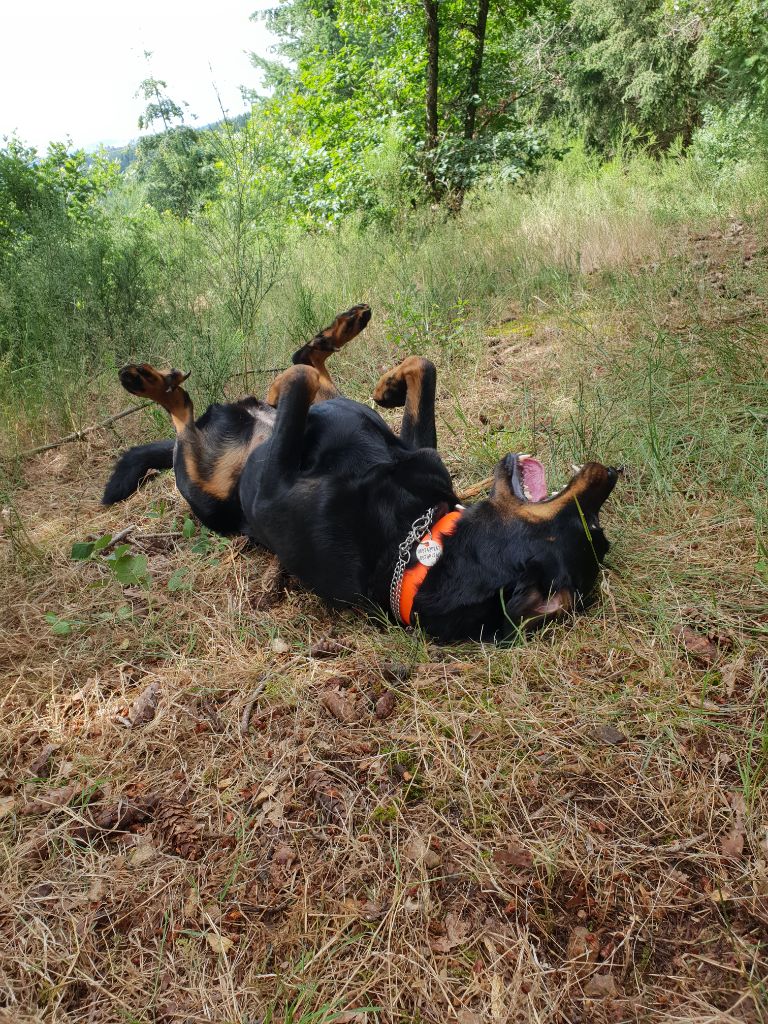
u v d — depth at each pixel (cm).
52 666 112
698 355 171
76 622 120
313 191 401
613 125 680
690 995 67
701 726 89
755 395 152
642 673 99
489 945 72
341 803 88
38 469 180
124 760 97
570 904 76
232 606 124
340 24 418
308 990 69
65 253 232
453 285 246
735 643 100
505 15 396
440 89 397
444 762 90
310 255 304
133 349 223
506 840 82
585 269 255
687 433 145
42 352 212
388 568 113
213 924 76
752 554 114
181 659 112
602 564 118
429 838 83
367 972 72
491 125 419
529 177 369
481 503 110
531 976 70
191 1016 70
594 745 90
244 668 110
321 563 118
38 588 132
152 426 192
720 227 278
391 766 92
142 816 90
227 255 228
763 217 270
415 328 212
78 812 90
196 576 134
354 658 109
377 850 82
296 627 121
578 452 148
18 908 79
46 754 98
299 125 450
